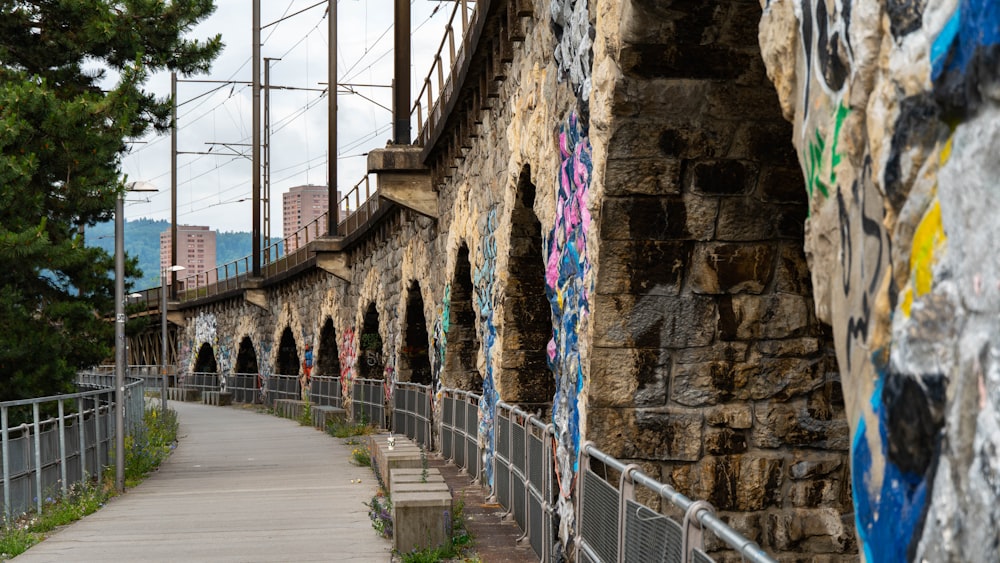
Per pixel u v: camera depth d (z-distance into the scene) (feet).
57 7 53.98
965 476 6.03
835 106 8.55
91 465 46.37
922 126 6.82
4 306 48.08
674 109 20.01
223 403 137.28
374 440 49.83
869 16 7.70
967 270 6.14
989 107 5.94
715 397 21.42
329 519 34.99
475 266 43.39
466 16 41.81
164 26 56.65
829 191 8.76
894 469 7.08
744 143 20.43
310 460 58.75
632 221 20.79
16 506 35.17
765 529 21.54
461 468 47.62
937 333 6.49
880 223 7.64
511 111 33.96
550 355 26.91
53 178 51.31
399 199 54.34
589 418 21.34
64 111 48.85
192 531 33.04
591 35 21.49
